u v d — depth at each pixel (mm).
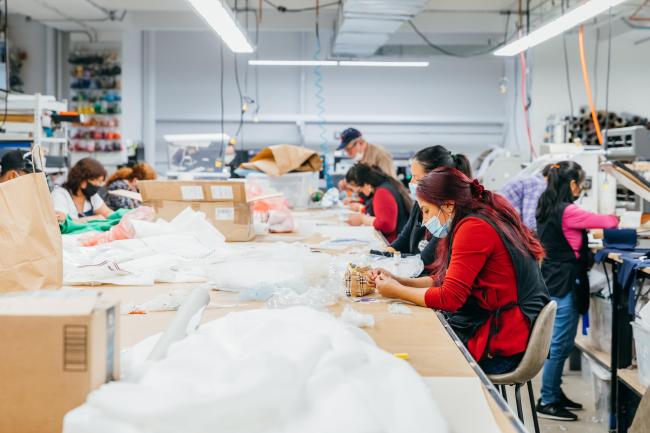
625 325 2877
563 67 9227
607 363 3102
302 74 10328
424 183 1929
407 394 866
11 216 1504
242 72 10352
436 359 1304
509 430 999
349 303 1797
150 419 720
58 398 826
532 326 1896
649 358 2553
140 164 5281
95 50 8867
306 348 853
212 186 3018
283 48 10336
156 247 2287
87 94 8820
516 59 9844
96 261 2094
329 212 4922
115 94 8789
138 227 2447
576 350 3820
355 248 2855
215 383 786
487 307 1920
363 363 899
